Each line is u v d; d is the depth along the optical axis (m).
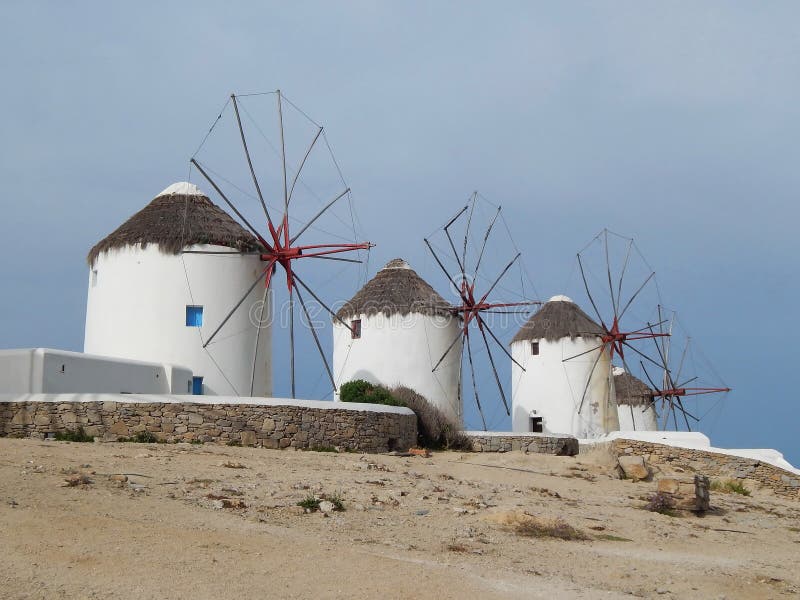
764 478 32.06
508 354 47.34
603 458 33.56
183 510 15.69
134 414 27.12
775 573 16.66
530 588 13.05
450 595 12.01
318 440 29.66
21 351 28.80
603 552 16.94
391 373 45.72
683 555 17.55
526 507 20.95
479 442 37.28
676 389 63.44
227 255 37.09
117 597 10.62
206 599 10.87
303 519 16.45
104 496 15.94
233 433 28.14
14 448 21.44
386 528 16.59
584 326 55.22
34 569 11.21
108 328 36.38
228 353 36.72
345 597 11.48
